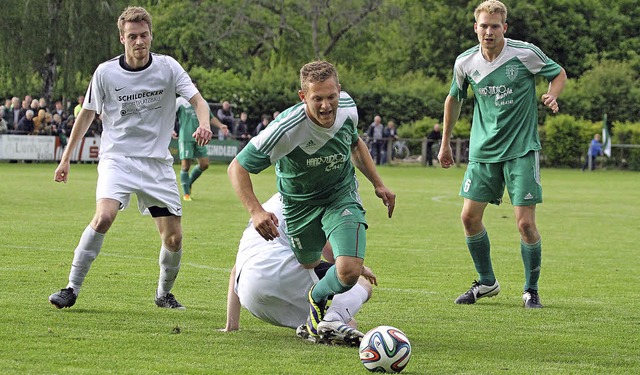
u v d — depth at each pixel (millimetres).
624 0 82688
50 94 51969
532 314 9992
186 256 14125
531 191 10508
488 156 10734
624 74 68000
